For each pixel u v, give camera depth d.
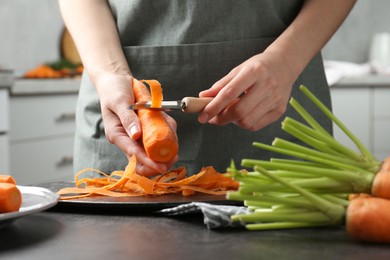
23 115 2.51
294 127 0.77
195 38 1.32
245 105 1.05
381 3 4.05
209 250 0.65
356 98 3.21
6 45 3.21
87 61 1.21
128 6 1.33
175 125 1.02
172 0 1.32
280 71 1.10
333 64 3.35
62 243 0.69
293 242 0.68
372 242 0.67
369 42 4.06
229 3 1.30
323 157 0.75
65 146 2.78
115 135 1.04
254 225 0.71
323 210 0.70
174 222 0.80
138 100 1.05
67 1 1.33
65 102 2.77
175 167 1.33
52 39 3.46
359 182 0.72
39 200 0.86
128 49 1.35
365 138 3.22
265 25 1.33
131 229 0.76
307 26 1.20
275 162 0.75
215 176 1.00
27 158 2.55
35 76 2.79
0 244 0.69
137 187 0.99
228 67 1.32
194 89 1.33
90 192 0.95
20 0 3.27
